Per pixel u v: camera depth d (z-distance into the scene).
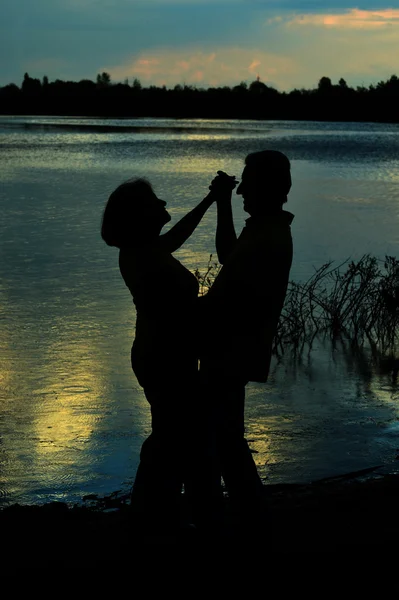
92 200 23.95
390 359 9.11
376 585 3.49
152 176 31.98
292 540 4.07
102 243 16.14
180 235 4.16
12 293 11.88
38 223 18.98
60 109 182.50
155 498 3.86
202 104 167.12
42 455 6.32
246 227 3.81
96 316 10.66
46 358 8.88
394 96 150.00
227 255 4.19
